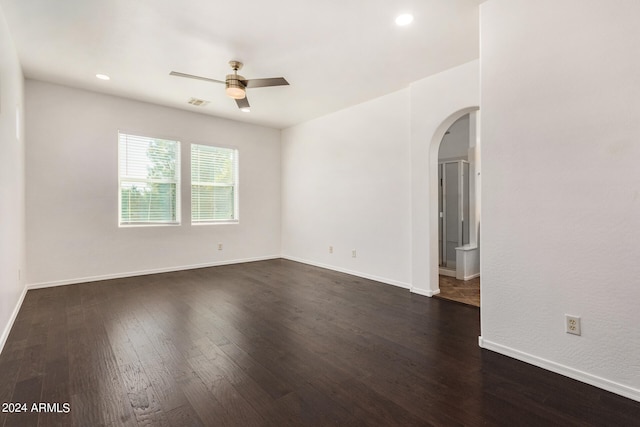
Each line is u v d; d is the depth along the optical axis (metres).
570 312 2.00
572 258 1.99
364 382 1.98
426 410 1.71
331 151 5.23
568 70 1.98
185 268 5.25
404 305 3.46
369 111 4.57
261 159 6.14
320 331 2.76
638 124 1.75
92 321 2.97
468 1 2.35
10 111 2.81
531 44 2.13
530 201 2.15
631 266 1.79
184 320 3.02
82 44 2.98
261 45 2.99
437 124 3.62
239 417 1.65
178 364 2.19
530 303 2.17
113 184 4.54
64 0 2.32
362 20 2.58
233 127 5.73
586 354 1.95
